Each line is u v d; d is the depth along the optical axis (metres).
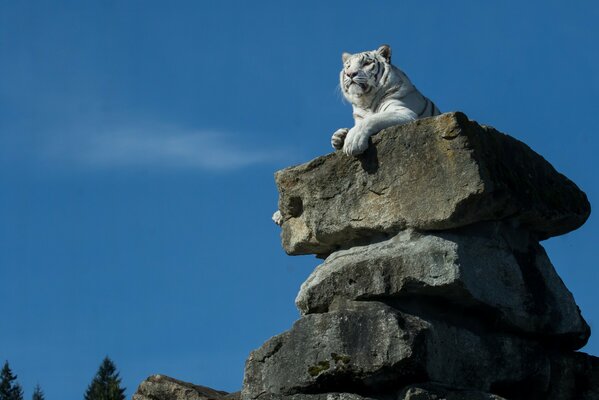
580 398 11.22
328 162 11.14
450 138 10.47
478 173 10.34
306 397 10.30
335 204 11.05
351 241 11.16
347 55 13.32
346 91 13.08
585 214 11.65
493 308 10.71
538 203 11.05
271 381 10.59
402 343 10.00
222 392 12.41
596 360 11.47
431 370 10.09
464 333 10.59
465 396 9.95
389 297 10.53
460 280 10.36
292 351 10.52
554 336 11.23
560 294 11.31
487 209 10.56
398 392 10.09
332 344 10.29
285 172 11.43
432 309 10.64
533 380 10.92
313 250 11.53
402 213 10.66
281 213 11.62
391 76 12.87
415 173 10.63
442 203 10.46
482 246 10.77
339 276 10.72
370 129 10.96
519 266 11.05
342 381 10.23
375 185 10.84
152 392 12.15
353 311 10.34
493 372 10.64
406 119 11.13
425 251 10.48
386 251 10.70
